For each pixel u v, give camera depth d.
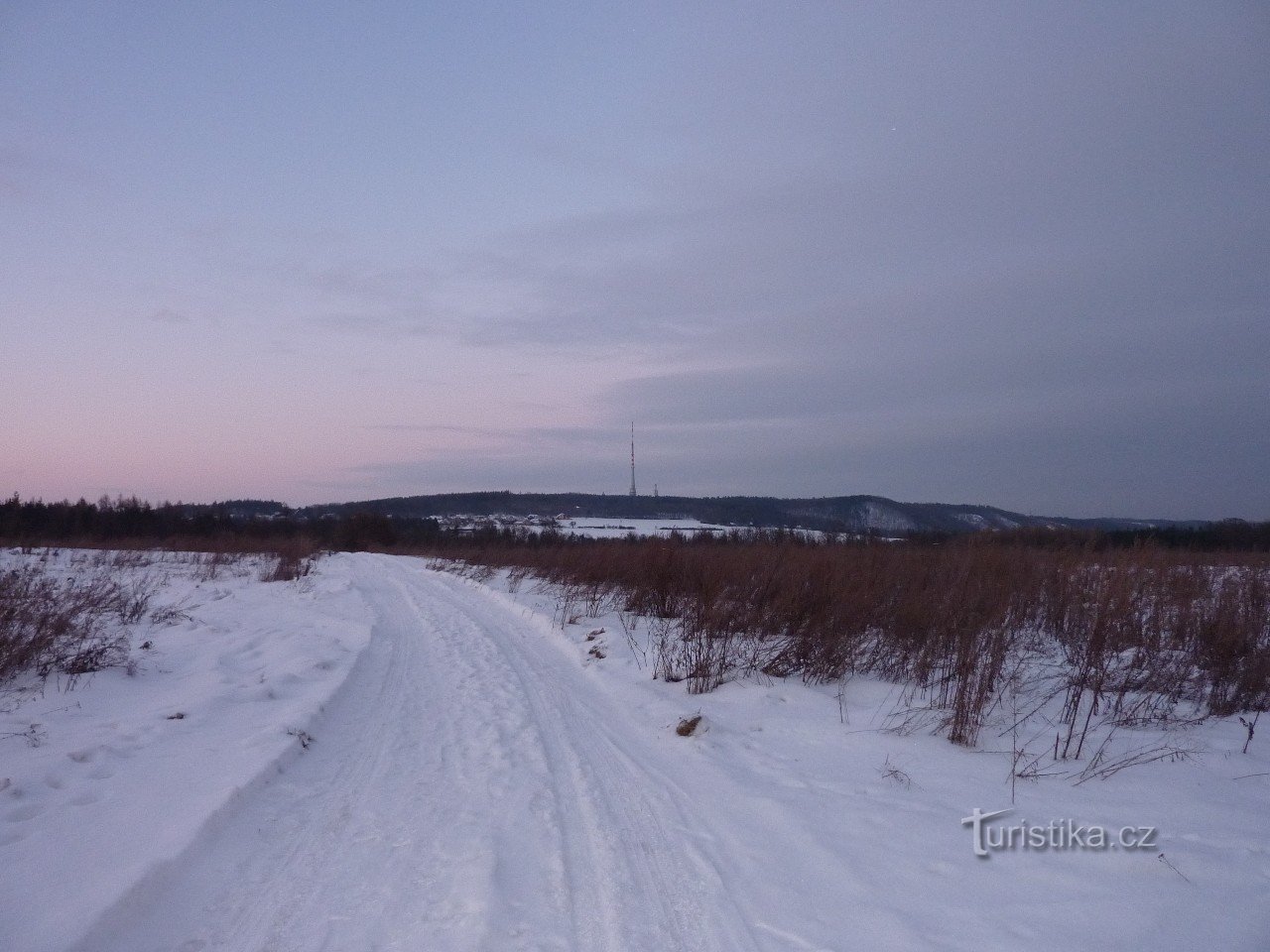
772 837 4.90
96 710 7.75
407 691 9.17
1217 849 4.50
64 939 3.46
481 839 4.79
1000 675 7.72
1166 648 8.62
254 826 5.01
